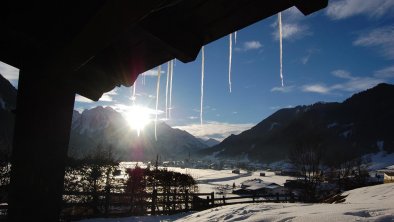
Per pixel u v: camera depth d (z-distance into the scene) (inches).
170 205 569.6
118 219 441.1
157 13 71.2
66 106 90.3
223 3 67.9
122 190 561.6
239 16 71.3
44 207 83.1
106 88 105.0
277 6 65.2
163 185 630.5
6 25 77.8
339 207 214.7
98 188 510.9
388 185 363.3
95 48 75.4
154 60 93.9
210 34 79.7
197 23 76.8
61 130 88.7
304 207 233.9
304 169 1078.4
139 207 501.7
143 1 54.7
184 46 76.7
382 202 251.0
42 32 80.0
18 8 76.6
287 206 261.6
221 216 246.2
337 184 1114.1
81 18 75.2
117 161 556.1
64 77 90.4
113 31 66.7
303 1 61.1
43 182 83.9
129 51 92.7
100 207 461.4
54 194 85.1
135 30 72.0
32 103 87.2
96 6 69.1
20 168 84.0
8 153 372.5
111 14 60.4
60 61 84.2
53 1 73.9
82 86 100.0
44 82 87.2
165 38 73.7
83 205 431.5
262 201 751.1
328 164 1280.8
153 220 447.5
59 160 87.4
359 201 327.6
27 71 89.8
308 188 992.2
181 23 76.0
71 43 75.2
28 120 86.8
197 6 70.1
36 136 85.5
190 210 570.6
